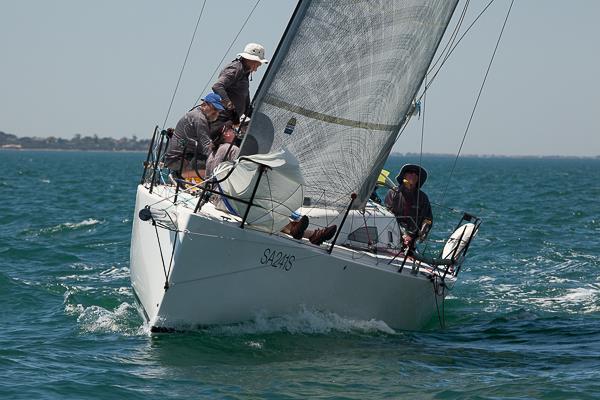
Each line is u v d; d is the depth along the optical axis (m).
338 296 24.70
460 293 36.62
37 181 139.25
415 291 26.59
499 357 24.31
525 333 28.33
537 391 20.55
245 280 23.27
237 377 21.03
